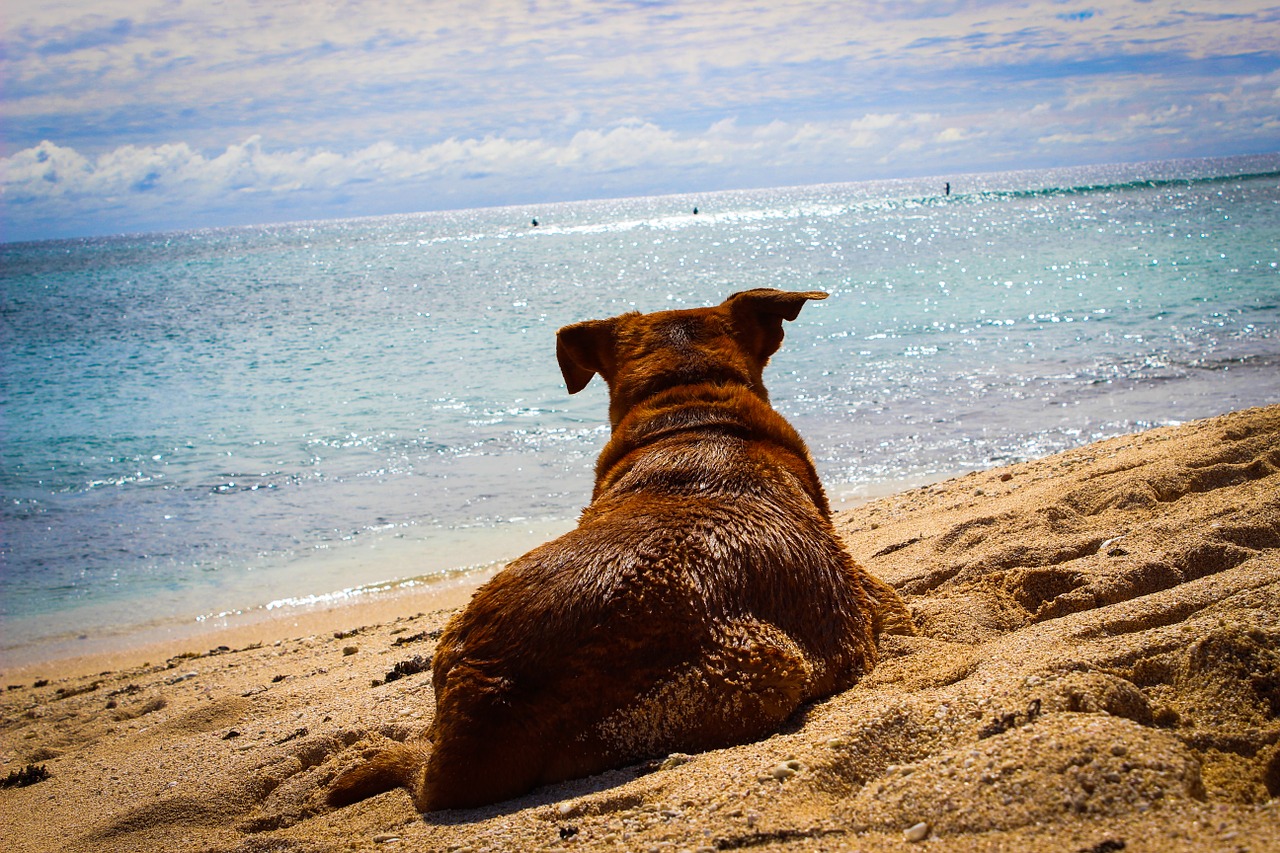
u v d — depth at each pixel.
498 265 61.28
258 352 27.34
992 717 2.54
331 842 2.90
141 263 98.56
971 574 4.68
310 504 12.38
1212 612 3.19
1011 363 17.20
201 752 4.83
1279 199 72.31
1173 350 16.91
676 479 3.58
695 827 2.29
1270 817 1.84
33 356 30.00
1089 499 5.60
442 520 11.23
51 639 8.73
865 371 17.70
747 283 37.28
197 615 9.02
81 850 3.71
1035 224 64.00
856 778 2.48
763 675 3.01
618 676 2.96
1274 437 5.81
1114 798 1.99
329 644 7.53
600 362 4.54
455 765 2.92
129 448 16.34
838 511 9.23
